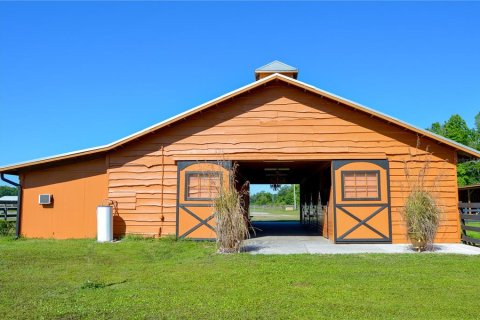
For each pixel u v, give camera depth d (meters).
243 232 9.85
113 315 5.04
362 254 9.42
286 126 12.48
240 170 15.66
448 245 11.37
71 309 5.27
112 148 12.50
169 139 12.65
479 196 36.19
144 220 12.45
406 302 5.56
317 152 12.34
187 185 12.43
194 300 5.67
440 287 6.34
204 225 12.19
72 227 12.85
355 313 5.09
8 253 9.74
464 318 4.93
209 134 12.56
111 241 11.90
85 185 12.94
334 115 12.47
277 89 12.65
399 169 12.21
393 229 11.96
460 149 11.91
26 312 5.16
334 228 12.02
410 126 11.98
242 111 12.59
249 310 5.22
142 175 12.60
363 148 12.30
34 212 13.02
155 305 5.45
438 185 12.12
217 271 7.55
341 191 12.15
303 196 21.38
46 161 12.66
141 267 8.15
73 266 8.30
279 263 8.25
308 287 6.38
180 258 9.30
